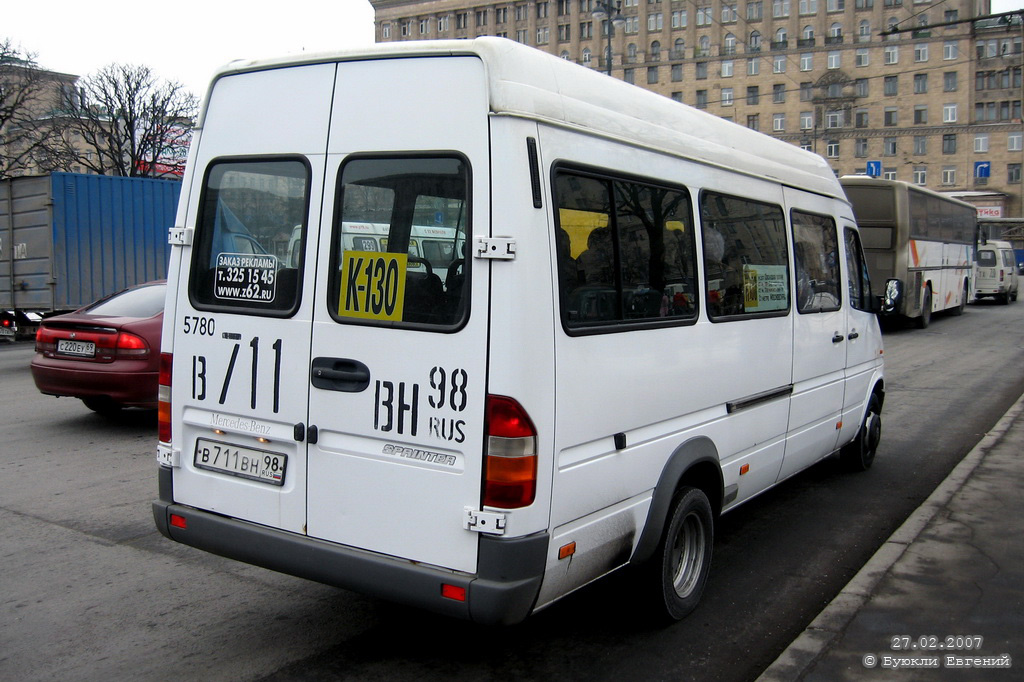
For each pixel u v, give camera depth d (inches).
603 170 141.3
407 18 3506.4
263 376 144.2
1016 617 163.6
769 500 257.0
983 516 224.1
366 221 134.6
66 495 251.8
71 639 159.6
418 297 129.5
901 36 2942.9
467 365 124.6
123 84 1469.0
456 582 124.6
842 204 256.7
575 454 133.8
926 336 766.5
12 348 630.5
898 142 2989.7
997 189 2913.4
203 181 153.6
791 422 216.8
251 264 146.8
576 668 150.0
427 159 128.9
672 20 3147.1
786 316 210.4
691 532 172.7
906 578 182.4
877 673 141.6
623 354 144.1
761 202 200.5
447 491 127.0
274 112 145.5
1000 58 2896.2
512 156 123.0
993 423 371.9
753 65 3075.8
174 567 196.4
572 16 3233.3
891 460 307.3
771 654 156.3
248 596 180.5
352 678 145.7
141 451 307.6
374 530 134.0
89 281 589.0
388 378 131.5
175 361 155.5
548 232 127.3
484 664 151.3
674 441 160.9
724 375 179.3
